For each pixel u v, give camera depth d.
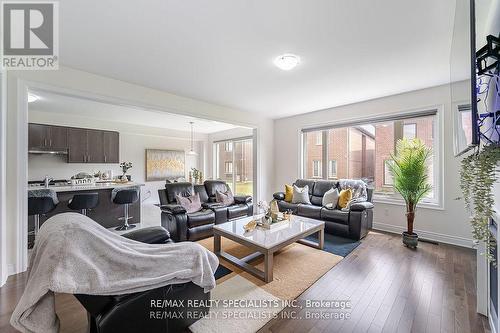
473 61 1.01
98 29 1.90
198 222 3.50
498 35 1.28
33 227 3.32
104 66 2.62
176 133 7.45
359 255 2.81
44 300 1.06
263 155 5.33
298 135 5.16
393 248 3.03
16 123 2.31
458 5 1.33
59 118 5.09
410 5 1.61
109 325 1.17
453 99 1.61
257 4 1.61
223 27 1.88
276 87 3.33
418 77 2.95
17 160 2.31
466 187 1.17
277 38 2.04
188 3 1.59
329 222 3.59
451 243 3.17
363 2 1.58
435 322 1.64
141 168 6.66
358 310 1.78
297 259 2.71
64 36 2.00
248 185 6.94
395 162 3.25
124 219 4.33
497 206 1.46
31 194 3.10
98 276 1.12
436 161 3.38
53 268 1.04
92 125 5.60
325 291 2.04
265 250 2.20
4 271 2.17
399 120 3.75
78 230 1.18
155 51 2.28
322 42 2.10
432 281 2.19
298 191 4.35
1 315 1.73
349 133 4.53
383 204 3.87
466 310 1.76
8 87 2.28
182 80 3.05
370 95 3.72
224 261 2.69
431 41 2.07
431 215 3.36
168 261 1.43
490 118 1.23
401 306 1.82
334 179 4.75
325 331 1.56
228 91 3.50
